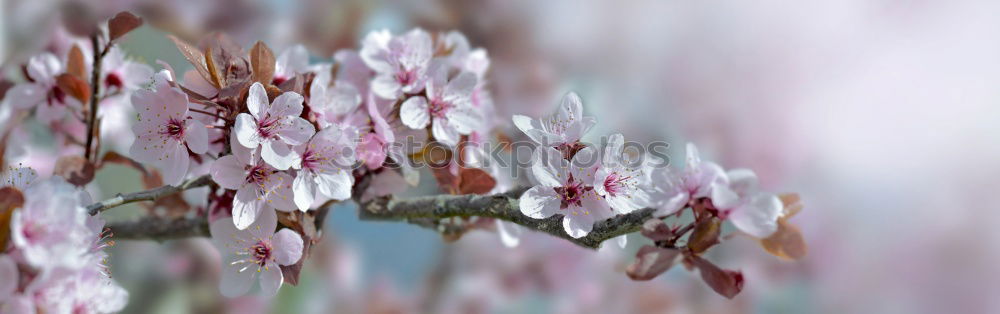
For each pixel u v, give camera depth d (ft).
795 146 3.34
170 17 2.17
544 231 1.82
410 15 2.41
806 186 3.36
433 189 2.04
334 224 2.83
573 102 1.82
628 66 3.09
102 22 2.01
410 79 1.92
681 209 1.83
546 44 2.81
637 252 1.80
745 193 1.87
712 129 3.25
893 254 3.32
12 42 2.06
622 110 3.05
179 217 1.99
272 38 2.28
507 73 2.67
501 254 2.97
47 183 1.70
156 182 1.96
